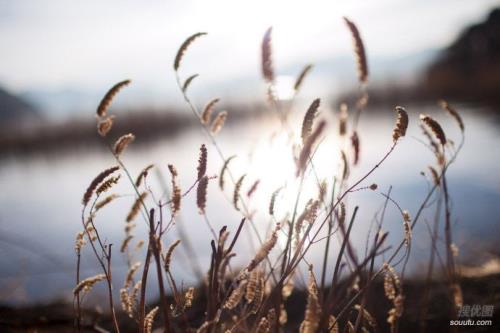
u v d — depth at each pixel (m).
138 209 1.20
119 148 1.19
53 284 3.79
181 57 1.33
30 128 35.50
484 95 24.17
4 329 2.11
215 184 8.10
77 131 32.56
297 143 1.24
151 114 26.62
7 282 3.79
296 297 2.34
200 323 1.98
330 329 1.11
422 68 46.88
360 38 1.28
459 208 5.32
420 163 8.26
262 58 1.24
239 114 22.64
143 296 1.13
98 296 3.07
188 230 5.21
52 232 6.54
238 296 1.09
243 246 3.11
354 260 1.34
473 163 7.81
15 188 12.81
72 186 12.15
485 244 3.75
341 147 1.37
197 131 26.00
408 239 1.15
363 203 5.80
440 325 1.82
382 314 1.97
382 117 20.12
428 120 1.19
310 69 1.38
